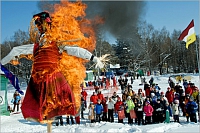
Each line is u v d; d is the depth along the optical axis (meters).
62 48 4.08
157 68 55.91
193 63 54.03
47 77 3.92
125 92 18.00
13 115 18.45
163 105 13.98
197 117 14.58
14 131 12.81
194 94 16.17
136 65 46.06
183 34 15.17
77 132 11.27
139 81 36.97
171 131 9.42
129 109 14.31
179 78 33.72
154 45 54.44
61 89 3.96
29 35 4.20
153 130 10.52
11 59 4.09
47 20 4.16
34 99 3.92
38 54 4.00
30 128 13.60
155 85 22.16
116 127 12.17
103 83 33.31
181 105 15.81
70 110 3.96
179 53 57.38
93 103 15.66
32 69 4.05
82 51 4.01
